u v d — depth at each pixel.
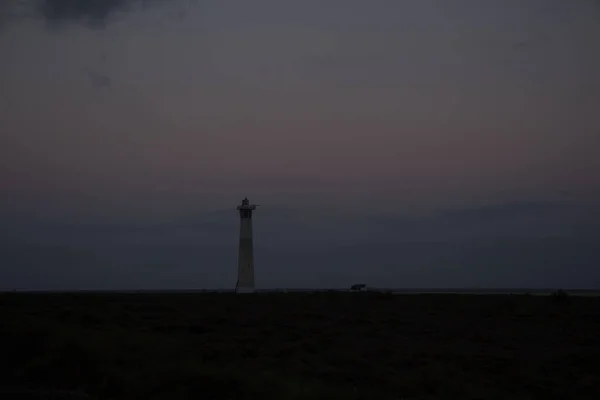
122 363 25.27
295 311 47.47
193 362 25.88
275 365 29.23
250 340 35.88
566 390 28.27
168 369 23.70
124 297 52.44
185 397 21.75
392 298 57.91
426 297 59.88
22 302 43.34
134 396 21.66
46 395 19.94
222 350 31.42
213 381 22.91
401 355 33.50
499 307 51.38
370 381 27.50
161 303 48.97
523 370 31.05
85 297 49.84
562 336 40.81
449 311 50.22
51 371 23.39
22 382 22.56
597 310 50.31
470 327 43.50
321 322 43.56
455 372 29.95
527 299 57.62
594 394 27.66
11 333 26.28
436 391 26.61
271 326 40.72
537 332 42.06
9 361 24.81
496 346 37.69
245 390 22.52
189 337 35.50
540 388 28.33
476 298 59.03
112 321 38.09
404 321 45.03
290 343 35.47
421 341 38.50
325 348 34.78
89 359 24.23
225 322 41.22
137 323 38.81
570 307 51.78
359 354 33.25
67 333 27.20
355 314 47.66
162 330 37.44
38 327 27.11
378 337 39.22
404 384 26.95
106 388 22.19
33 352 25.45
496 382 29.25
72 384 22.53
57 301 45.00
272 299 55.22
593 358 33.72
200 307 47.81
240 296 58.62
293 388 23.17
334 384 26.30
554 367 32.28
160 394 22.02
